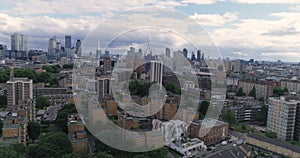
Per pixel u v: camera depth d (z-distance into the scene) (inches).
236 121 7042.3
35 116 6304.1
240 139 5876.0
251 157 4921.3
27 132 4965.6
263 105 7687.0
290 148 5039.4
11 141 4097.0
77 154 4192.9
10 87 7003.0
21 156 3607.3
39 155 3708.2
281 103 6077.8
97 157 3499.0
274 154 5206.7
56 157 3750.0
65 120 5142.7
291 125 6018.7
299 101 6200.8
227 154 4490.7
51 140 3937.0
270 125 6382.9
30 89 7214.6
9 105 7022.6
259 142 5467.5
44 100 7391.7
